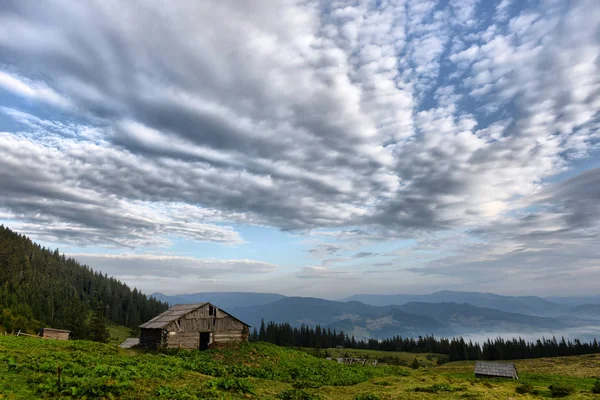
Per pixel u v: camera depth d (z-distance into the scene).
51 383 18.58
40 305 185.25
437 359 192.00
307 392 27.25
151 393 20.05
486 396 28.03
